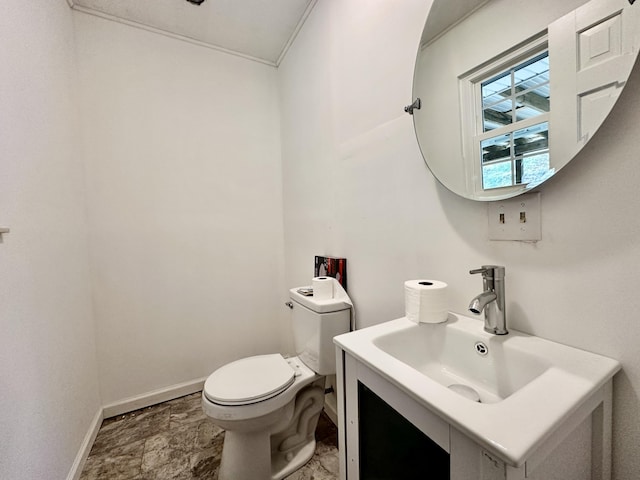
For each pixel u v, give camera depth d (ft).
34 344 3.16
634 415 1.80
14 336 2.81
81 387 4.42
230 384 3.85
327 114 4.93
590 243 1.94
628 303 1.80
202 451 4.44
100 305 5.31
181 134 6.03
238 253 6.67
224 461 3.80
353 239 4.38
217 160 6.41
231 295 6.61
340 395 2.61
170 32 5.85
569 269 2.06
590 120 1.87
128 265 5.56
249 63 6.77
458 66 2.70
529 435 1.31
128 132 5.53
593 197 1.91
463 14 2.65
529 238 2.27
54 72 4.19
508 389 2.17
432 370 2.76
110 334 5.41
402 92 3.38
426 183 3.15
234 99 6.59
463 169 2.70
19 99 3.19
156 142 5.79
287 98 6.56
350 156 4.37
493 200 2.46
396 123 3.49
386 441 2.08
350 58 4.28
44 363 3.35
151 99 5.73
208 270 6.34
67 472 3.72
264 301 7.00
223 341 6.52
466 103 2.64
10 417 2.64
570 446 1.65
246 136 6.75
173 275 5.98
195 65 6.16
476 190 2.60
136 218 5.63
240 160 6.68
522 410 1.47
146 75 5.68
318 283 4.35
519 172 2.27
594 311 1.95
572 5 1.93
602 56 1.80
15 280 2.90
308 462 4.17
